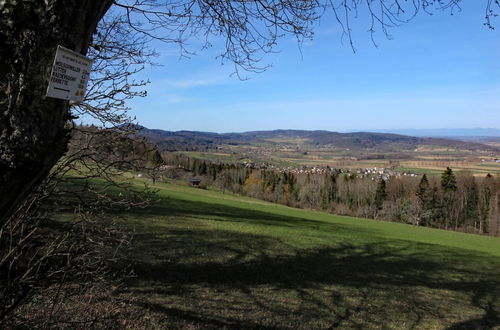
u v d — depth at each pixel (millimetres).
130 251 9773
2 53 1439
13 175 1442
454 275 14203
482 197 57281
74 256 3660
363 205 64750
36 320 3877
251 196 67000
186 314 6750
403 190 63219
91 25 1660
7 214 1574
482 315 9586
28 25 1429
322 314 8203
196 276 9312
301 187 68812
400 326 8156
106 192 4191
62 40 1490
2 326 3330
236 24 4480
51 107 1521
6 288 3158
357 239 21281
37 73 1450
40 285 3436
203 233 15281
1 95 1452
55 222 3773
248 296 8570
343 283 10914
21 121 1437
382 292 10547
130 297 6738
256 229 19234
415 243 22984
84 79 1655
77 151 3730
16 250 3277
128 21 4641
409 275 13172
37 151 1481
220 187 67625
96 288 5133
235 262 11305
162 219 17156
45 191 3479
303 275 11141
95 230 4172
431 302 10227
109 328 5129
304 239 18094
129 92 4164
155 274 8734
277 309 8016
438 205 59531
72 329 4395
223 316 7082
